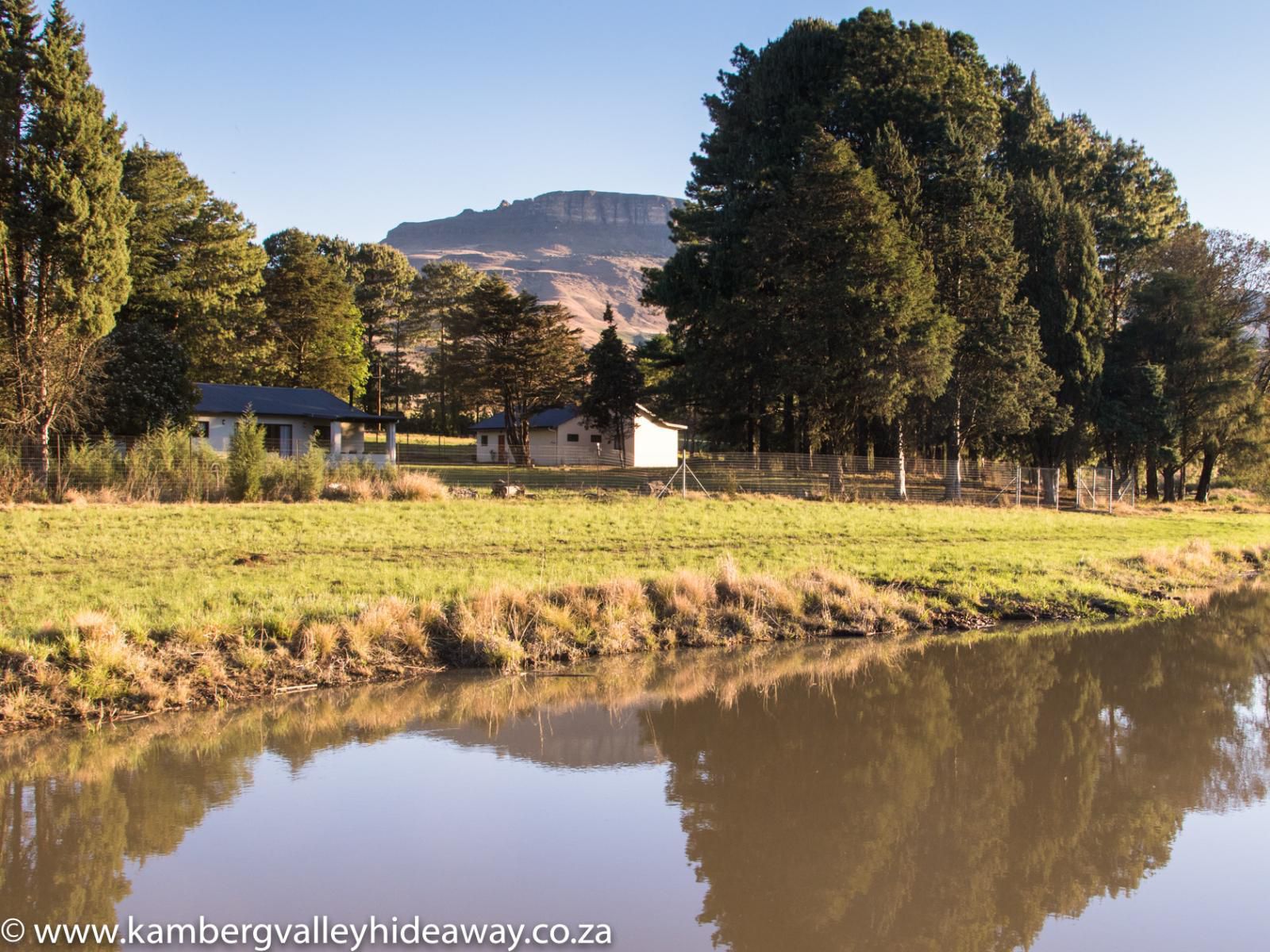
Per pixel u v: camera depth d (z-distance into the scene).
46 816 7.59
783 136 39.62
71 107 27.12
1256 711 11.79
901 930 6.09
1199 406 44.09
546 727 10.27
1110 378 44.47
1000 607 17.56
